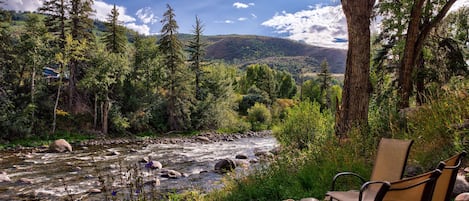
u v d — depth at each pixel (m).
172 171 13.66
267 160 7.86
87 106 32.50
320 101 58.25
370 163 6.23
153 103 34.84
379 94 16.06
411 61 12.02
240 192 6.59
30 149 22.88
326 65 63.47
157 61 36.66
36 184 12.07
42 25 30.42
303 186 6.15
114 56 32.19
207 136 33.72
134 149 23.28
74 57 29.42
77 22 31.86
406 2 12.23
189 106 35.97
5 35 27.98
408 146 3.89
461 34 15.93
